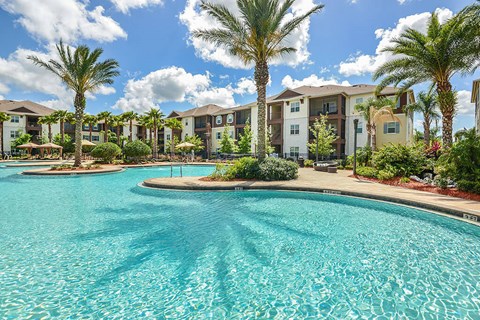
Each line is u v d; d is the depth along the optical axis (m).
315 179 13.22
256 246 4.85
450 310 2.94
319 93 29.00
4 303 3.02
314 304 3.07
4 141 40.88
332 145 28.08
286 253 4.54
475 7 10.00
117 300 3.13
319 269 3.95
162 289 3.38
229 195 9.73
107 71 20.38
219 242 5.03
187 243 4.96
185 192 10.30
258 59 13.37
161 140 53.78
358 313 2.90
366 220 6.55
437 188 9.64
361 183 11.75
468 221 6.13
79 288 3.38
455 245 4.89
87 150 42.12
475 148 8.82
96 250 4.60
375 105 22.28
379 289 3.40
